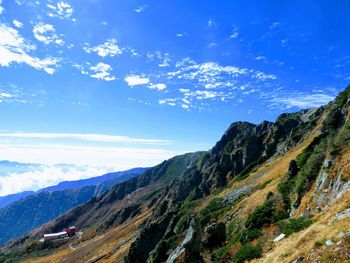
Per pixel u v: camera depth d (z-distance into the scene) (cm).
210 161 16638
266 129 15850
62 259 17562
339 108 5184
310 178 4109
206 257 3650
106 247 15350
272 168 8112
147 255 8225
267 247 2916
